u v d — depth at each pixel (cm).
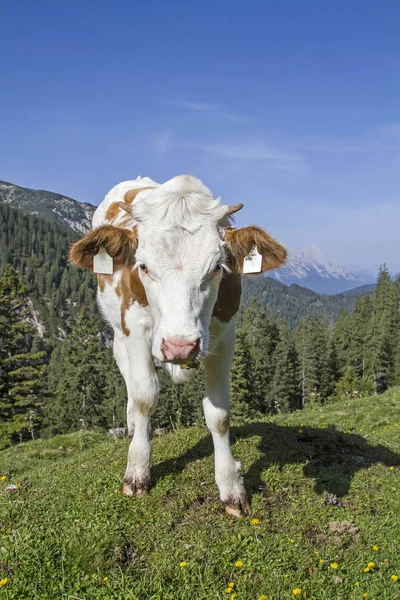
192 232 181
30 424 1342
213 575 171
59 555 173
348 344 3553
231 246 192
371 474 248
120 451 261
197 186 197
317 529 200
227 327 207
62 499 205
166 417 1719
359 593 170
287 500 216
